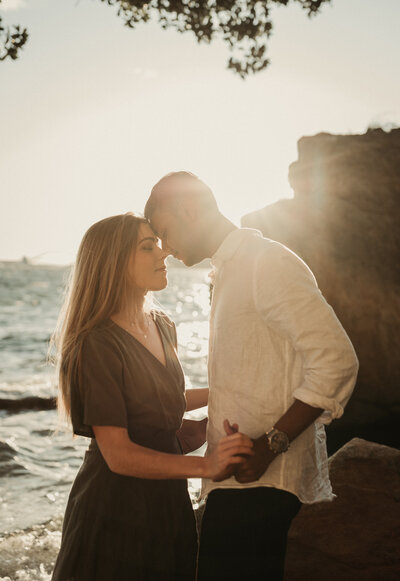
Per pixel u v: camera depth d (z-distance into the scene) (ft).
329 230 22.81
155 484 7.41
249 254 6.82
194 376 38.91
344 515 9.76
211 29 19.62
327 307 6.46
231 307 6.80
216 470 6.32
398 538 9.41
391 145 24.36
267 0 19.53
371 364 20.83
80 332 7.33
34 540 13.62
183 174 7.36
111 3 18.92
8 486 18.17
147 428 7.40
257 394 6.67
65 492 17.62
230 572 6.77
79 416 7.09
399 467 10.42
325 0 18.95
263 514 6.65
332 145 24.84
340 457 10.63
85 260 7.63
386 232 22.43
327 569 9.39
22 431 25.49
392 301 20.75
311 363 6.31
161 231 7.47
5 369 45.85
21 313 116.57
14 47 16.90
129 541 7.14
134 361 7.36
